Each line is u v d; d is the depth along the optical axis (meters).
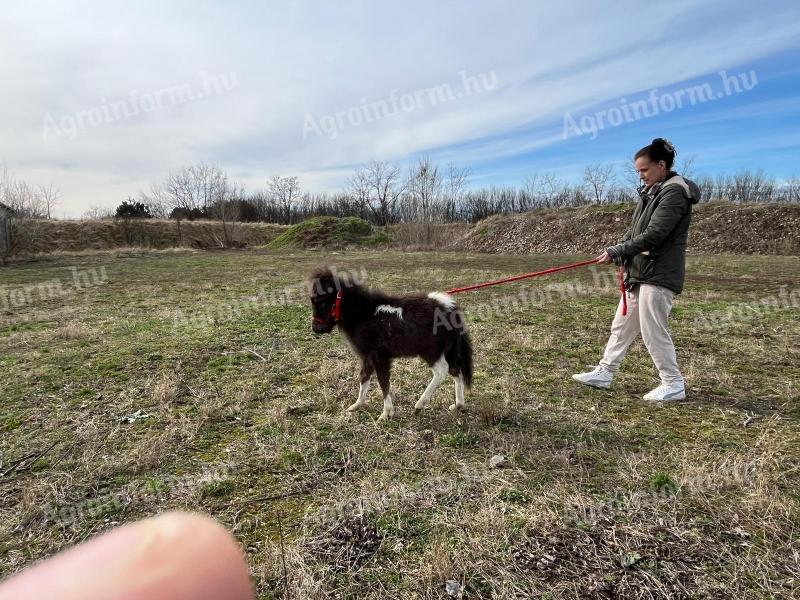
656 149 4.30
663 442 3.75
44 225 25.89
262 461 3.53
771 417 4.15
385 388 4.30
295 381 5.24
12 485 3.32
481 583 2.37
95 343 6.80
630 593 2.28
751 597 2.25
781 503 2.81
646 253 4.42
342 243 29.22
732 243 20.73
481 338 6.80
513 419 4.20
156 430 4.07
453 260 19.95
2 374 5.49
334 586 2.38
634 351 6.11
